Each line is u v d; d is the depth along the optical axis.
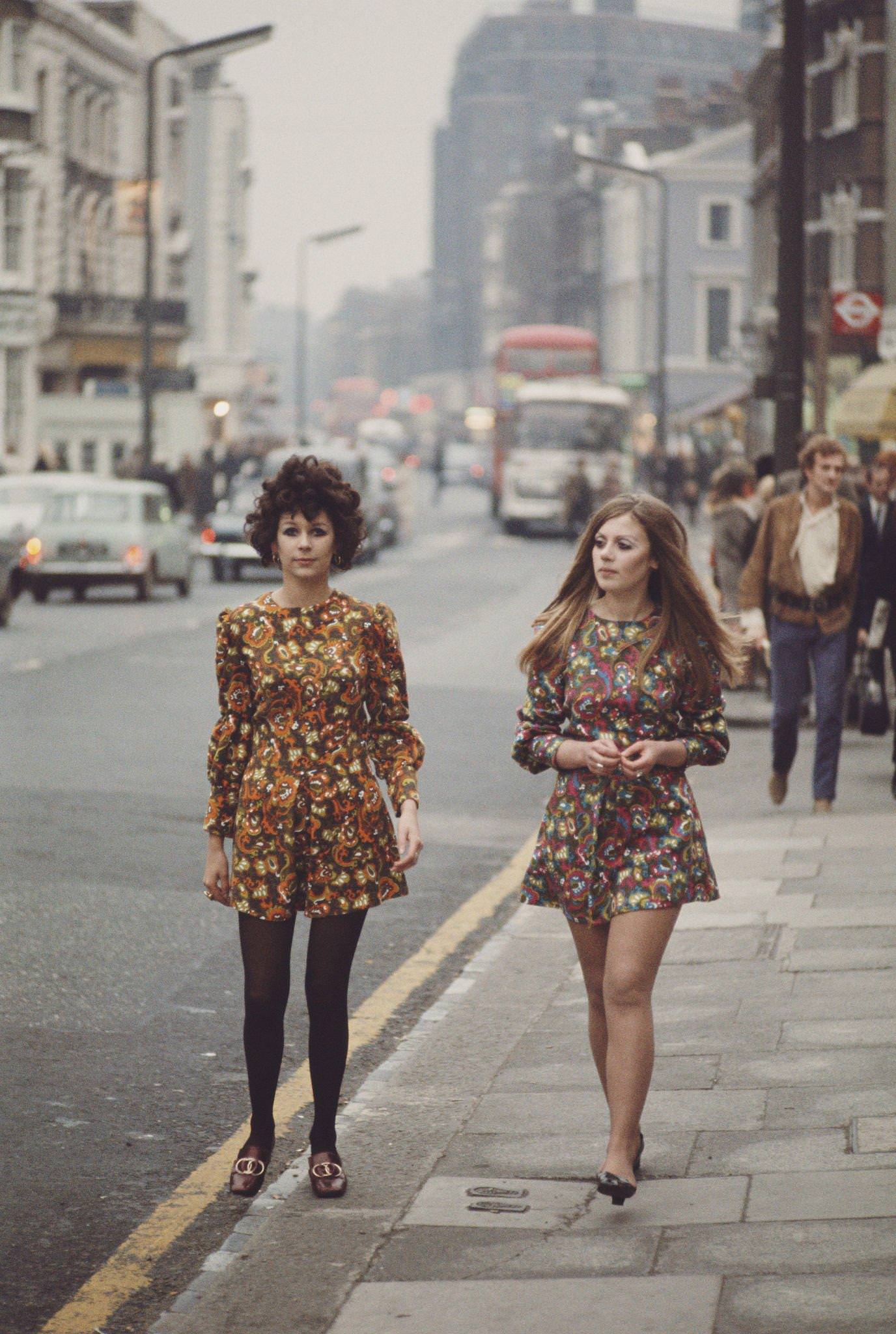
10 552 27.58
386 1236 5.35
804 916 9.32
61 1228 5.68
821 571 12.41
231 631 5.88
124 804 13.25
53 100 62.22
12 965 8.78
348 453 45.88
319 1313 4.83
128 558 33.22
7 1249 5.51
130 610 31.67
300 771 5.82
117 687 20.38
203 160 92.06
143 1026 7.91
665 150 112.50
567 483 57.59
